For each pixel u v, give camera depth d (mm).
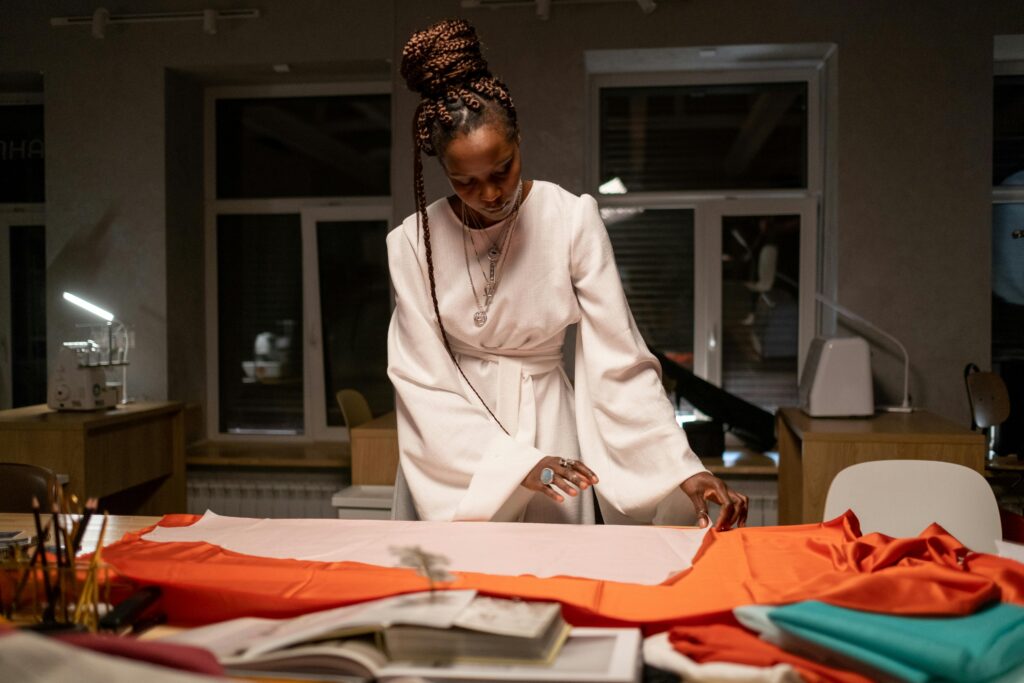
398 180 4191
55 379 3816
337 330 4902
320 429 4895
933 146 4000
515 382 1639
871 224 4043
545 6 4047
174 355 4559
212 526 1426
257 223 4949
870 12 4004
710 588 1038
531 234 1594
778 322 4539
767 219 4527
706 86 4559
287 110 4910
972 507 1751
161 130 4449
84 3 4449
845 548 1115
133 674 664
